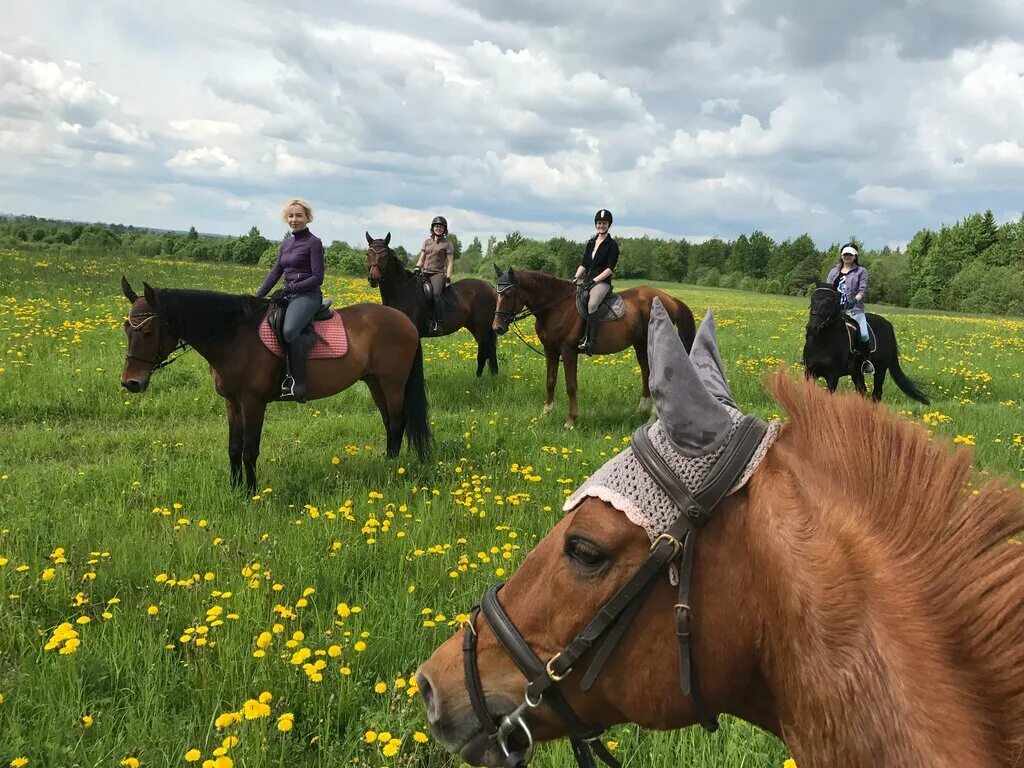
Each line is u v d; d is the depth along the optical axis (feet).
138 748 10.15
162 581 14.92
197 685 11.81
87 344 46.44
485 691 5.64
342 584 15.51
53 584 14.97
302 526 18.74
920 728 3.89
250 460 23.04
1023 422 33.01
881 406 5.08
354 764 10.13
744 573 4.73
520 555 16.98
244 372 23.20
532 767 9.85
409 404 26.48
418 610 14.35
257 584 14.42
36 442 27.25
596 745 5.98
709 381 5.83
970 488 4.56
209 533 18.31
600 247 35.94
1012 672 3.91
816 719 4.20
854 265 38.88
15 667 12.37
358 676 12.03
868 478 4.66
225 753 9.23
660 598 4.88
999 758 3.85
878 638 4.10
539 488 22.50
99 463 25.07
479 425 31.40
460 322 42.73
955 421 33.01
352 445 28.37
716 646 4.78
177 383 37.93
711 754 10.05
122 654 12.35
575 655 5.09
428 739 10.53
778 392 5.41
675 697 4.95
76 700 11.00
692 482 4.84
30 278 82.69
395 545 17.16
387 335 26.45
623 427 33.17
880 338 38.42
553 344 35.60
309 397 25.26
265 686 11.60
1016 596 4.00
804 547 4.40
